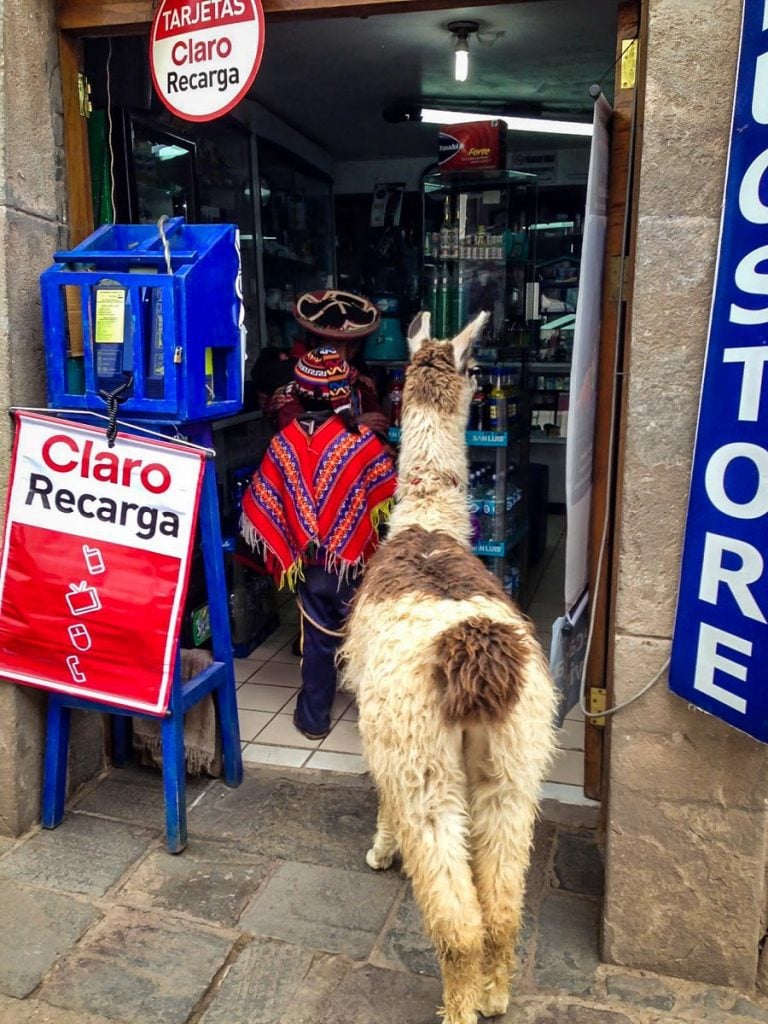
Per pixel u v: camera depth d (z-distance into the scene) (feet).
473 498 13.76
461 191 14.15
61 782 9.95
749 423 6.33
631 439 7.09
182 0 9.16
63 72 9.78
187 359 8.80
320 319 13.55
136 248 9.36
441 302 14.40
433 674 6.26
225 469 15.84
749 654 6.48
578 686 9.73
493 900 6.63
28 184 9.24
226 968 7.80
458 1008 6.45
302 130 20.40
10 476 9.36
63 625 9.34
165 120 13.98
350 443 11.41
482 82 16.98
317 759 11.53
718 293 6.48
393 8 8.59
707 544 6.69
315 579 11.57
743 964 7.48
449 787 6.40
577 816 10.13
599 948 7.91
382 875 9.06
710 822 7.36
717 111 6.52
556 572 19.57
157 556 9.11
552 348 24.03
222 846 9.61
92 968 7.79
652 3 6.55
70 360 9.37
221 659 10.50
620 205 8.84
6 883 8.96
